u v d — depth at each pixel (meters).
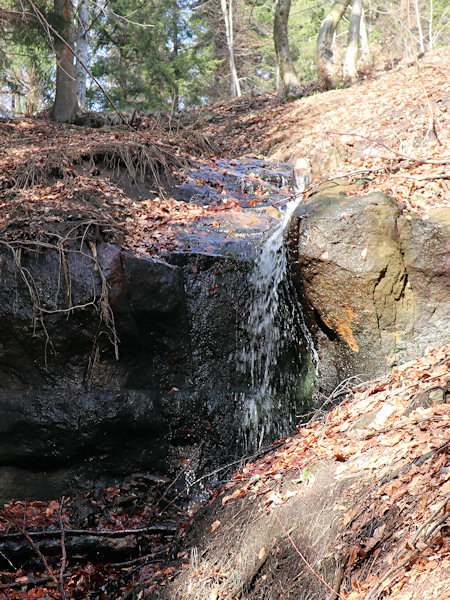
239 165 12.00
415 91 13.25
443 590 2.79
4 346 6.73
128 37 33.34
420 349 6.79
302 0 38.16
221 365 7.42
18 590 5.45
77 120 17.80
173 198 9.91
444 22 34.19
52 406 6.60
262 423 7.32
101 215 7.62
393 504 3.65
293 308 7.45
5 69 27.34
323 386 7.20
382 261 6.72
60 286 6.71
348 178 8.85
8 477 6.62
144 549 5.86
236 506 5.14
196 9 36.59
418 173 8.32
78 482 6.67
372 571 3.34
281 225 7.78
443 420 4.21
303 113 15.48
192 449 7.00
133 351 7.05
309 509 4.29
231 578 4.38
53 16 15.82
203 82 41.69
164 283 7.02
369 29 33.53
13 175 9.26
